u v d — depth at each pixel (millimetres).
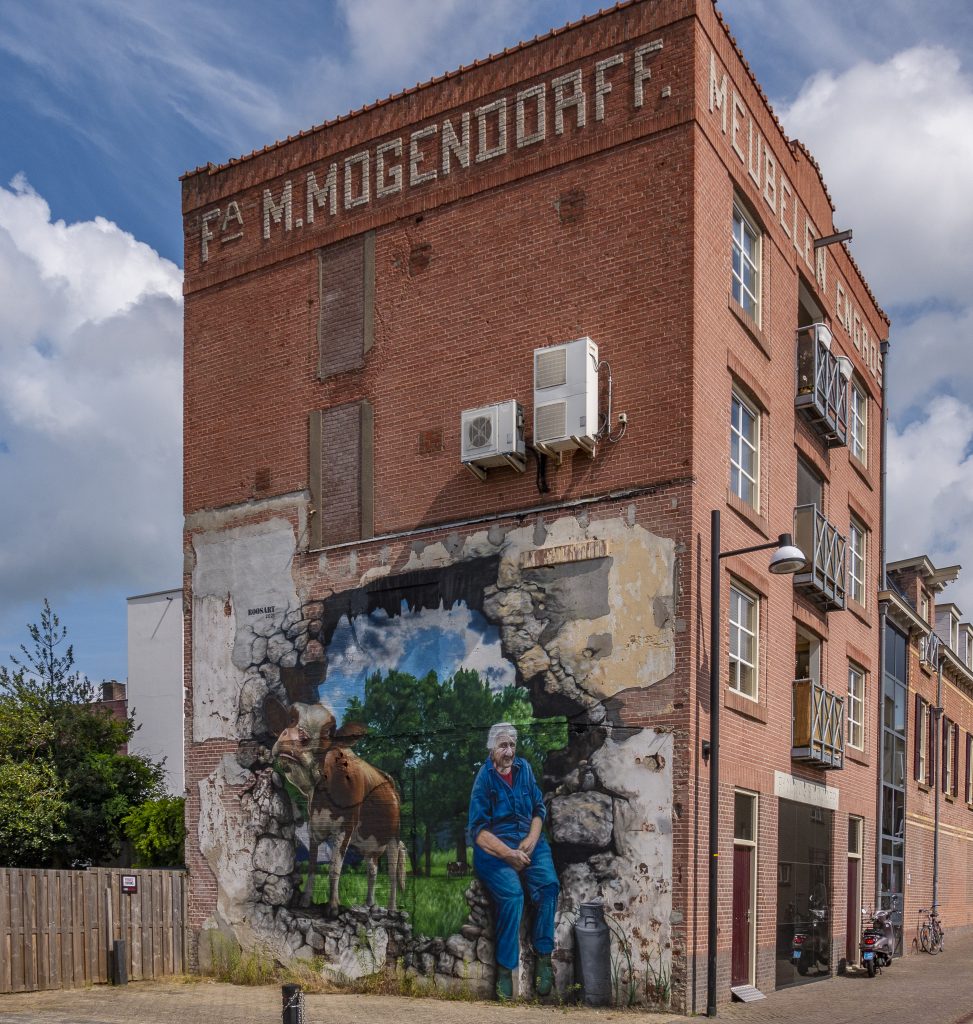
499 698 16406
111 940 17719
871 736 24562
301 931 17750
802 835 19172
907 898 26891
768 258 19109
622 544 15719
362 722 17797
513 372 17219
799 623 19906
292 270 20141
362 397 18859
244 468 20141
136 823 26359
